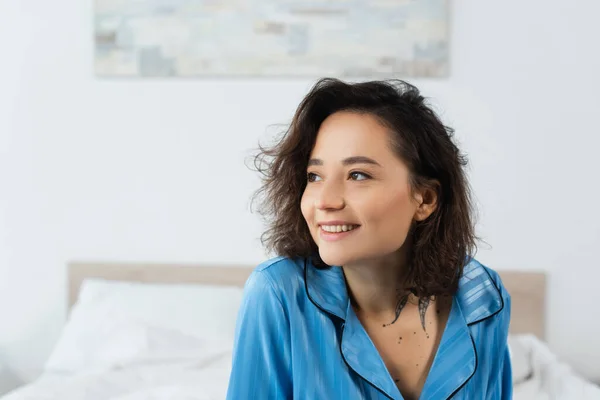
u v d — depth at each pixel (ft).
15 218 8.96
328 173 2.63
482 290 3.04
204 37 8.68
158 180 8.80
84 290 8.21
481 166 8.44
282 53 8.60
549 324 8.43
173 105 8.76
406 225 2.70
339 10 8.52
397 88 2.89
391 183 2.62
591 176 8.34
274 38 8.60
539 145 8.38
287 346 2.86
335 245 2.58
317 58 8.56
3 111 8.92
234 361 2.93
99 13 8.73
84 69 8.86
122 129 8.82
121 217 8.86
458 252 2.92
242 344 2.90
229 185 8.74
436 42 8.40
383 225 2.59
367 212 2.55
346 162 2.60
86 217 8.89
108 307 7.73
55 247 8.93
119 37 8.73
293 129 2.88
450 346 2.87
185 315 7.59
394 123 2.68
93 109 8.85
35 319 8.96
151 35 8.72
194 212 8.79
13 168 8.95
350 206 2.56
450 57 8.45
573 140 8.35
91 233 8.89
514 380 6.44
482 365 2.94
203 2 8.66
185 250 8.80
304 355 2.79
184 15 8.69
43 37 8.87
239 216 8.73
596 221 8.34
